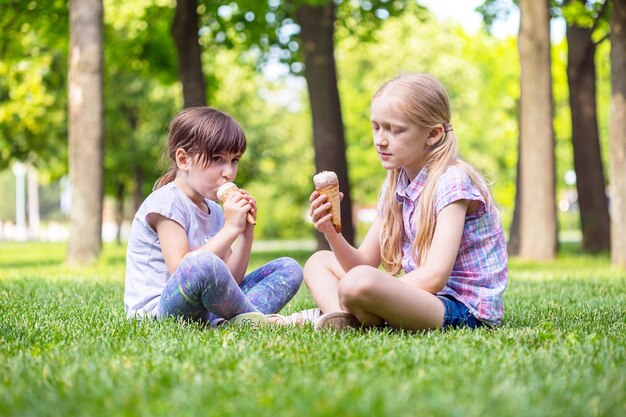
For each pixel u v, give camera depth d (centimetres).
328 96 1421
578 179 1512
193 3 1308
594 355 268
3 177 7275
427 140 353
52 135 2066
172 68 1644
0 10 1412
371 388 206
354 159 2947
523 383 220
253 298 388
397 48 2764
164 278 382
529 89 1188
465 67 2745
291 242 3694
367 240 386
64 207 7425
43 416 188
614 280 732
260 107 2844
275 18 1538
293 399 194
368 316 330
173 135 384
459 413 181
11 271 955
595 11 1155
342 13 1600
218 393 205
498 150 2994
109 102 2317
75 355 268
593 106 1490
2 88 1841
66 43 1528
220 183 379
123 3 1792
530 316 422
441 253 337
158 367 245
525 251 1211
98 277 801
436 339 299
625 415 189
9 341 308
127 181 2762
